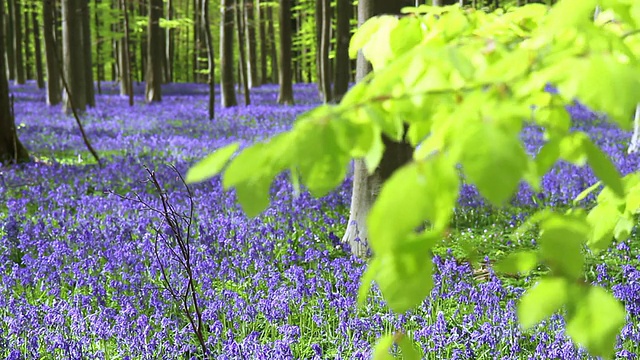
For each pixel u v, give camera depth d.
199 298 5.81
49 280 6.18
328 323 5.42
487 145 1.01
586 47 1.23
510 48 1.44
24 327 5.09
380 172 7.04
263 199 1.19
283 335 5.16
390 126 1.26
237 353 4.59
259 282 6.46
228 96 28.09
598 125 18.64
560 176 10.64
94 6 33.50
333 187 1.29
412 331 5.20
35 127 20.02
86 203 9.42
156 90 31.44
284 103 29.83
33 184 11.03
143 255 7.02
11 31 46.12
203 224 8.28
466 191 8.97
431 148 1.18
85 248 7.13
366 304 5.63
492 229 8.23
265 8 47.47
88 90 28.14
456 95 1.25
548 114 1.64
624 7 1.40
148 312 5.80
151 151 15.52
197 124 21.33
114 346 5.18
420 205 1.04
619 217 2.04
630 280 5.93
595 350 1.22
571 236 1.37
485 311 5.59
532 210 9.23
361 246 7.20
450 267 6.21
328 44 22.97
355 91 1.37
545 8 1.72
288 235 7.91
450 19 1.57
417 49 1.29
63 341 4.73
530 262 1.55
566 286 1.31
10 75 51.16
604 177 1.33
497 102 1.11
